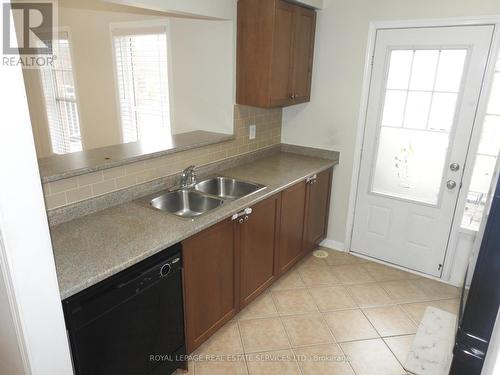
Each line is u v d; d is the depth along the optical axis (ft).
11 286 3.72
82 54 13.00
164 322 6.03
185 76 10.16
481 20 8.14
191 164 8.65
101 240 5.61
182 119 10.66
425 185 9.73
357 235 11.21
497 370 2.48
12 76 3.31
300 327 8.07
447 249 9.77
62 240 5.59
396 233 10.50
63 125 14.82
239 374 6.81
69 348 4.50
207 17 8.30
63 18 12.92
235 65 9.15
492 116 8.57
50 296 4.06
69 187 6.25
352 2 9.54
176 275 6.05
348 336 7.83
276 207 8.49
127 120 12.73
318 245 11.89
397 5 9.01
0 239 3.55
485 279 3.95
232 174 9.28
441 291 9.55
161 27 10.70
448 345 7.57
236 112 9.60
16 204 3.56
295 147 11.59
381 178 10.37
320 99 10.71
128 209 6.88
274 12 8.22
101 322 4.91
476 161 9.01
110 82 12.62
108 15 11.82
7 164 3.42
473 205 9.36
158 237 5.74
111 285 4.92
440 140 9.24
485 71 8.34
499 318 2.54
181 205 8.14
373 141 10.18
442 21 8.56
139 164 7.36
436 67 8.89
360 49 9.73
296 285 9.66
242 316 8.39
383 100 9.77
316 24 10.19
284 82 9.30
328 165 10.35
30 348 4.00
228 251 7.22
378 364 7.10
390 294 9.37
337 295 9.26
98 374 5.07
